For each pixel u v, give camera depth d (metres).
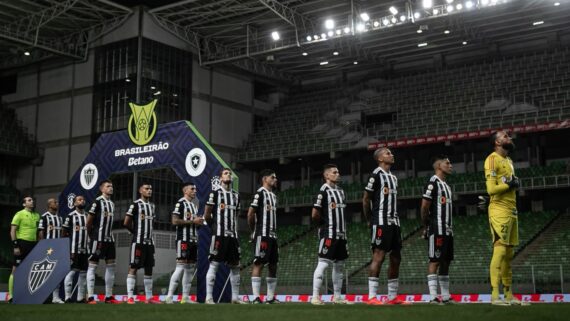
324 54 35.69
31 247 13.55
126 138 15.32
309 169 35.72
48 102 35.22
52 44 32.31
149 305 9.20
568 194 29.31
